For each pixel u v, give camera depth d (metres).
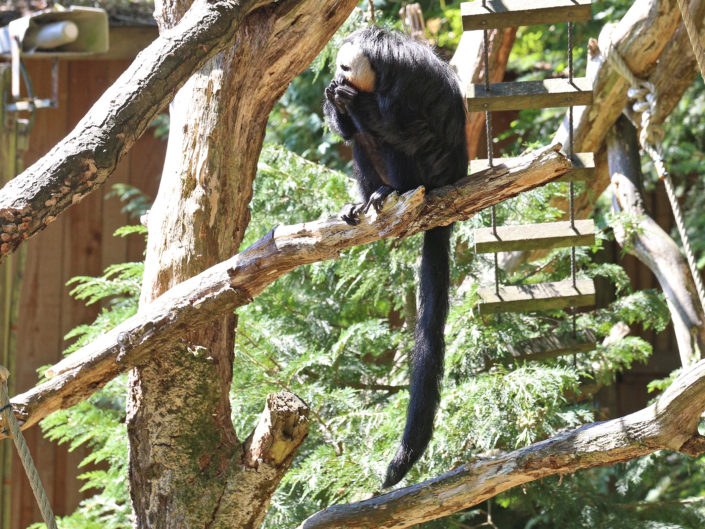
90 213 9.64
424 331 4.77
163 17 4.66
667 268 6.61
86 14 7.52
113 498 6.68
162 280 4.29
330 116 5.00
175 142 4.44
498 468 4.16
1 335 7.43
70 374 3.89
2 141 7.45
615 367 6.98
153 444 4.20
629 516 6.90
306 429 4.01
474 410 5.71
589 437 4.07
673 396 3.94
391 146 4.68
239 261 3.85
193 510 4.11
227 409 4.39
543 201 6.73
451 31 11.15
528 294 5.57
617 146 7.16
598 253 9.47
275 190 7.09
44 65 9.67
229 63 4.39
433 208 3.79
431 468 5.70
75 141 3.40
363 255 6.58
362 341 6.92
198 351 4.24
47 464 9.25
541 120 9.62
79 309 9.48
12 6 9.19
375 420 6.04
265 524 5.89
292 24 4.41
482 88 4.62
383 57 4.55
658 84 6.62
